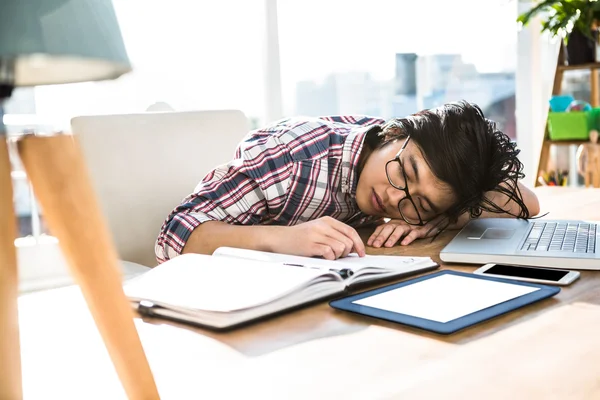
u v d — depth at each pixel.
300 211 1.40
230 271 0.92
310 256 1.09
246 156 1.35
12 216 0.33
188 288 0.86
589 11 2.74
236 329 0.75
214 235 1.21
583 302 0.80
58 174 0.34
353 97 2.79
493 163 1.27
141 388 0.39
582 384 0.55
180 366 0.64
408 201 1.26
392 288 0.87
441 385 0.56
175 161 1.65
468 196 1.25
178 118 1.69
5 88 0.33
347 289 0.88
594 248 1.05
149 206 1.60
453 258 1.07
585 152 2.76
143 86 2.24
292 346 0.69
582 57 2.88
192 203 1.32
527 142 3.40
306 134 1.41
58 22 0.28
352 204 1.46
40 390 0.60
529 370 0.58
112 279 0.37
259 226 1.20
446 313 0.75
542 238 1.16
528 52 3.33
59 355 0.70
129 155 1.58
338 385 0.57
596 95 3.01
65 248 0.36
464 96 3.19
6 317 0.33
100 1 0.31
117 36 0.32
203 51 2.37
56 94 2.04
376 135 1.39
